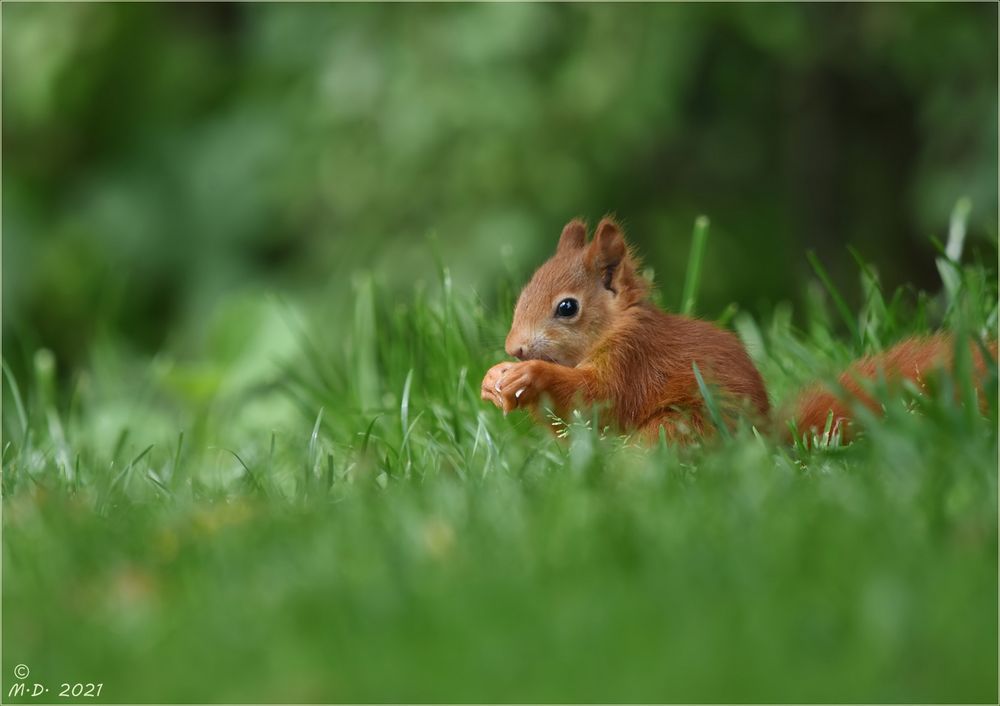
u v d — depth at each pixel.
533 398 7.39
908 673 3.74
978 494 5.23
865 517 4.97
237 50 19.70
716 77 18.45
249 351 12.38
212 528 5.83
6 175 19.22
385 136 16.56
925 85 17.83
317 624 4.34
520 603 4.32
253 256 18.44
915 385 7.04
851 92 19.09
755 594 4.23
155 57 19.44
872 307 9.15
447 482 6.14
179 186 18.84
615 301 7.72
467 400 8.61
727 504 5.26
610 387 7.47
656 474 5.88
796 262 18.39
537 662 3.96
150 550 5.52
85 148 19.45
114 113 19.41
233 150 18.70
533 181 16.31
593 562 4.65
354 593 4.57
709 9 16.27
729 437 6.55
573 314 7.71
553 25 16.30
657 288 8.30
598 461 6.14
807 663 3.83
